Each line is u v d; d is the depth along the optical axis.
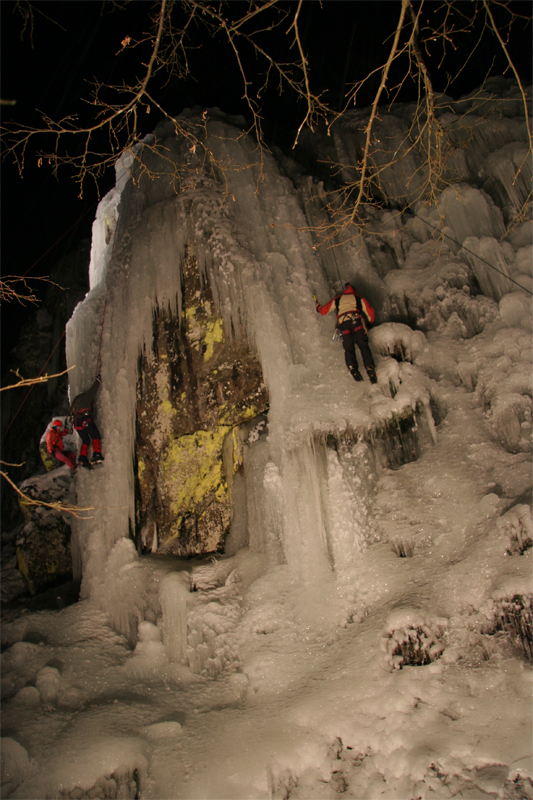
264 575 5.87
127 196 8.16
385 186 8.33
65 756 4.51
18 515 11.01
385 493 5.85
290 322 6.79
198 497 7.22
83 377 7.85
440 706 4.12
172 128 8.24
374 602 5.20
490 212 7.19
